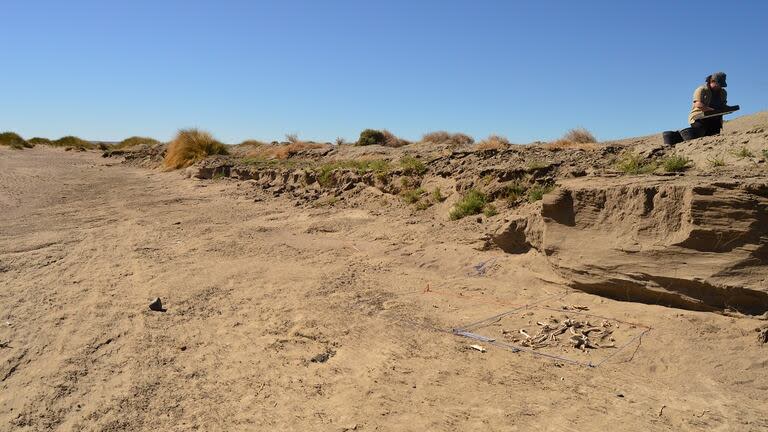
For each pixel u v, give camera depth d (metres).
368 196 11.06
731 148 6.22
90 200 14.73
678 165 6.31
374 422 3.77
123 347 5.15
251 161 18.78
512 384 4.14
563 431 3.53
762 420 3.51
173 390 4.38
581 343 4.68
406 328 5.28
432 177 10.35
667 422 3.56
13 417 4.07
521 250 6.79
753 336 4.36
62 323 5.75
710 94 7.52
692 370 4.13
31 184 18.11
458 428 3.64
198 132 22.88
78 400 4.28
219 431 3.80
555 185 7.11
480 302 5.85
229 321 5.74
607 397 3.89
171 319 5.82
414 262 7.32
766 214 4.66
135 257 8.30
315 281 6.81
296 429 3.77
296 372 4.58
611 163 7.85
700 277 4.81
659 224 5.23
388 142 21.12
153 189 16.81
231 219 11.11
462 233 7.80
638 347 4.51
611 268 5.41
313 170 13.80
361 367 4.56
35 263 8.07
